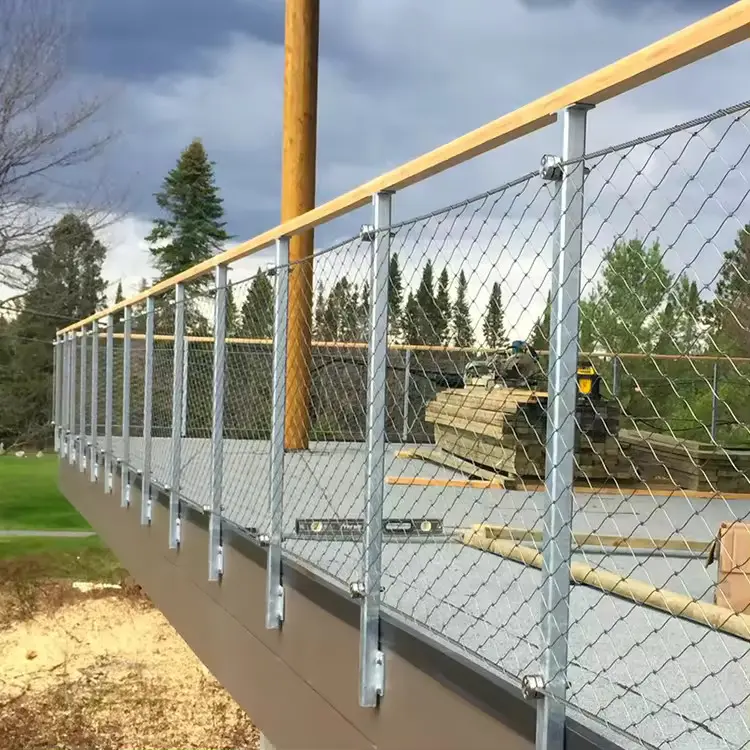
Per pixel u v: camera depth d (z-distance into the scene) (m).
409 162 2.15
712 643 2.15
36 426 23.09
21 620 12.90
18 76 18.55
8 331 22.66
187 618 4.33
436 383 2.56
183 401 4.68
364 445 2.86
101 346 8.77
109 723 10.34
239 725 10.45
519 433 3.22
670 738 1.56
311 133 7.65
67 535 16.05
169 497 4.77
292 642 2.96
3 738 9.84
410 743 2.18
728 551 2.40
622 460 4.18
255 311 3.63
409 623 2.25
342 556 3.06
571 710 1.71
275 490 3.12
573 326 1.62
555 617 1.66
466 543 3.29
